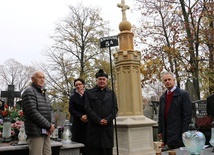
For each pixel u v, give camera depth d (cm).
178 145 363
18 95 844
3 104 577
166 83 389
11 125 453
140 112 661
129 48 691
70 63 1880
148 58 1290
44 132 350
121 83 674
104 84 418
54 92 1809
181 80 1184
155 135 933
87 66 1862
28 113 344
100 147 390
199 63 1197
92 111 397
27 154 387
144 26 1381
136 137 619
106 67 1808
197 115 728
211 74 1130
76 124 483
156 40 1356
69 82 1830
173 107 376
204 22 1225
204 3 1155
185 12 1220
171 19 1312
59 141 468
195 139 222
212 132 269
